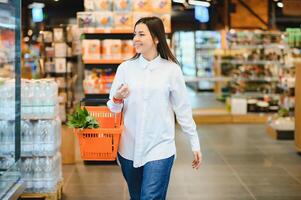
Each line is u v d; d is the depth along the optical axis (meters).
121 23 7.04
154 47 3.23
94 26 7.06
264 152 7.68
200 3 13.41
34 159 4.76
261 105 11.39
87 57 7.02
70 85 10.21
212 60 15.22
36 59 10.13
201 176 6.13
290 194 5.36
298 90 7.41
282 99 9.82
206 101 14.94
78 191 5.45
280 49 11.77
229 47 12.18
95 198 5.19
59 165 5.16
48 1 15.12
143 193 3.16
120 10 7.04
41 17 12.10
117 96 3.19
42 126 4.72
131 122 3.25
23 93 4.67
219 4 15.36
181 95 3.27
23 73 9.64
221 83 14.68
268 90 11.73
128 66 3.27
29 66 10.02
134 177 3.34
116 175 6.17
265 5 13.85
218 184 5.76
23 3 13.05
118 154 3.36
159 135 3.21
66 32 9.95
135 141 3.23
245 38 12.07
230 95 12.34
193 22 18.06
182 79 3.27
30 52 10.48
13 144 4.36
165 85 3.21
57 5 16.84
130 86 3.22
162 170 3.18
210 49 15.24
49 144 4.74
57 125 4.94
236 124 10.91
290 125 8.79
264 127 10.41
